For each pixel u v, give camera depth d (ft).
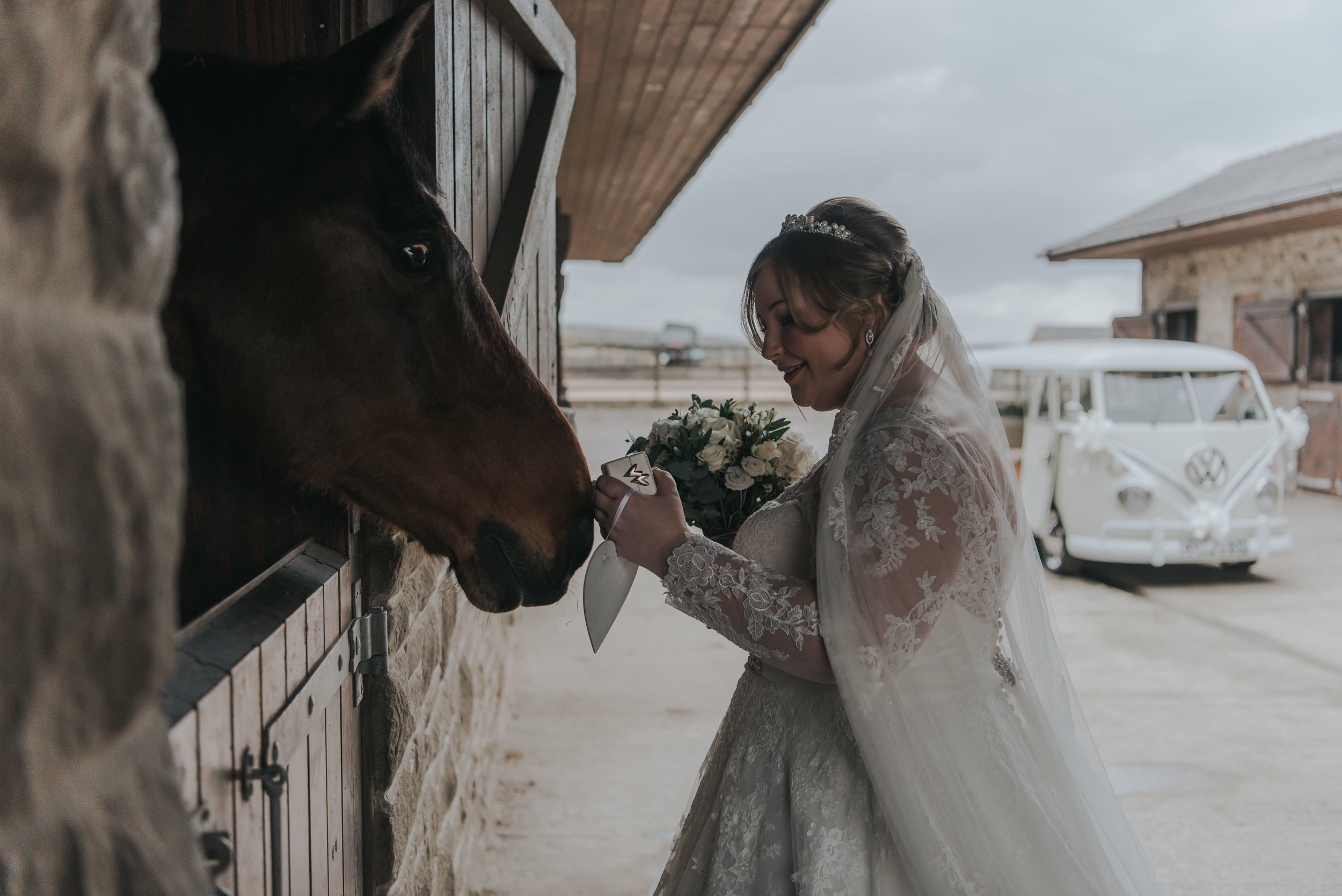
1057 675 5.32
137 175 1.34
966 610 4.53
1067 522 23.98
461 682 8.92
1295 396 39.42
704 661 17.69
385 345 4.24
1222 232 41.81
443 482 4.50
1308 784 12.48
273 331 4.09
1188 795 12.18
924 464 4.38
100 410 1.23
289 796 3.90
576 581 11.27
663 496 4.91
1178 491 22.98
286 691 3.85
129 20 1.34
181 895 1.41
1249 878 10.23
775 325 5.16
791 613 4.50
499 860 10.46
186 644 3.21
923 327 4.88
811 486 5.16
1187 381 23.86
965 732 4.47
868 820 4.71
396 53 4.02
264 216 4.03
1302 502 36.42
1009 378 27.53
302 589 4.26
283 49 5.26
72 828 1.18
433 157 5.71
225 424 4.32
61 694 1.15
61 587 1.14
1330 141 48.60
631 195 34.68
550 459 4.69
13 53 1.04
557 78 9.77
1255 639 18.95
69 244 1.18
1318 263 38.09
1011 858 4.44
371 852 5.57
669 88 21.40
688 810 5.74
